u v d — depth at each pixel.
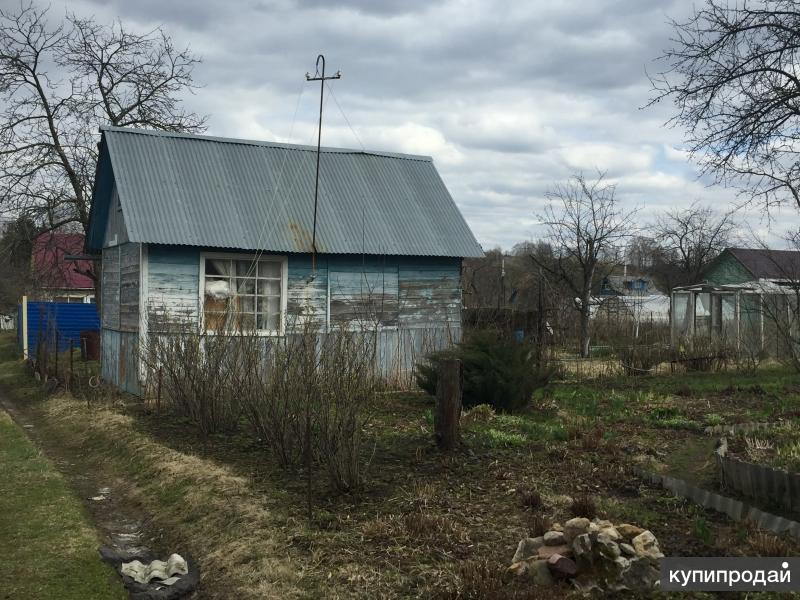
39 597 5.29
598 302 24.17
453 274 16.45
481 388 11.23
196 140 15.73
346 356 8.09
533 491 6.89
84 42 24.48
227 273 14.30
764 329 19.89
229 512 6.82
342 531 6.09
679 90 13.77
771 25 13.16
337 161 17.03
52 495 7.78
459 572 5.14
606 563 4.83
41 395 16.12
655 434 9.79
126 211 13.57
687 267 37.47
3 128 23.33
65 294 41.00
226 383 10.32
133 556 6.47
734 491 6.75
